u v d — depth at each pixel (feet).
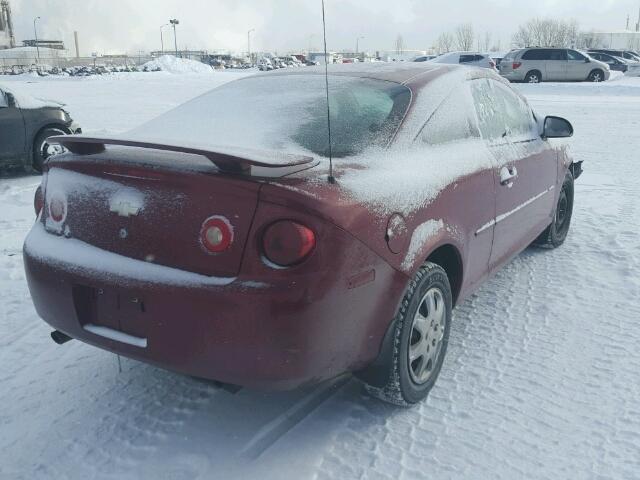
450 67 11.69
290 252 7.04
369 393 9.20
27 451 8.41
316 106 9.96
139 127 10.55
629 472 7.97
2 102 26.21
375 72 11.03
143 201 7.69
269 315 7.07
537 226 14.47
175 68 159.63
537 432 8.78
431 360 9.55
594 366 10.53
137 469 8.05
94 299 8.14
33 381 10.12
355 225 7.52
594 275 14.66
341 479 7.88
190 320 7.34
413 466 8.10
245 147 8.58
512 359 10.80
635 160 30.48
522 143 13.08
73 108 57.77
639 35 243.40
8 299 13.41
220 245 7.22
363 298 7.77
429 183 9.08
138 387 9.93
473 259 10.64
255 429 8.84
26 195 22.99
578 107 57.67
